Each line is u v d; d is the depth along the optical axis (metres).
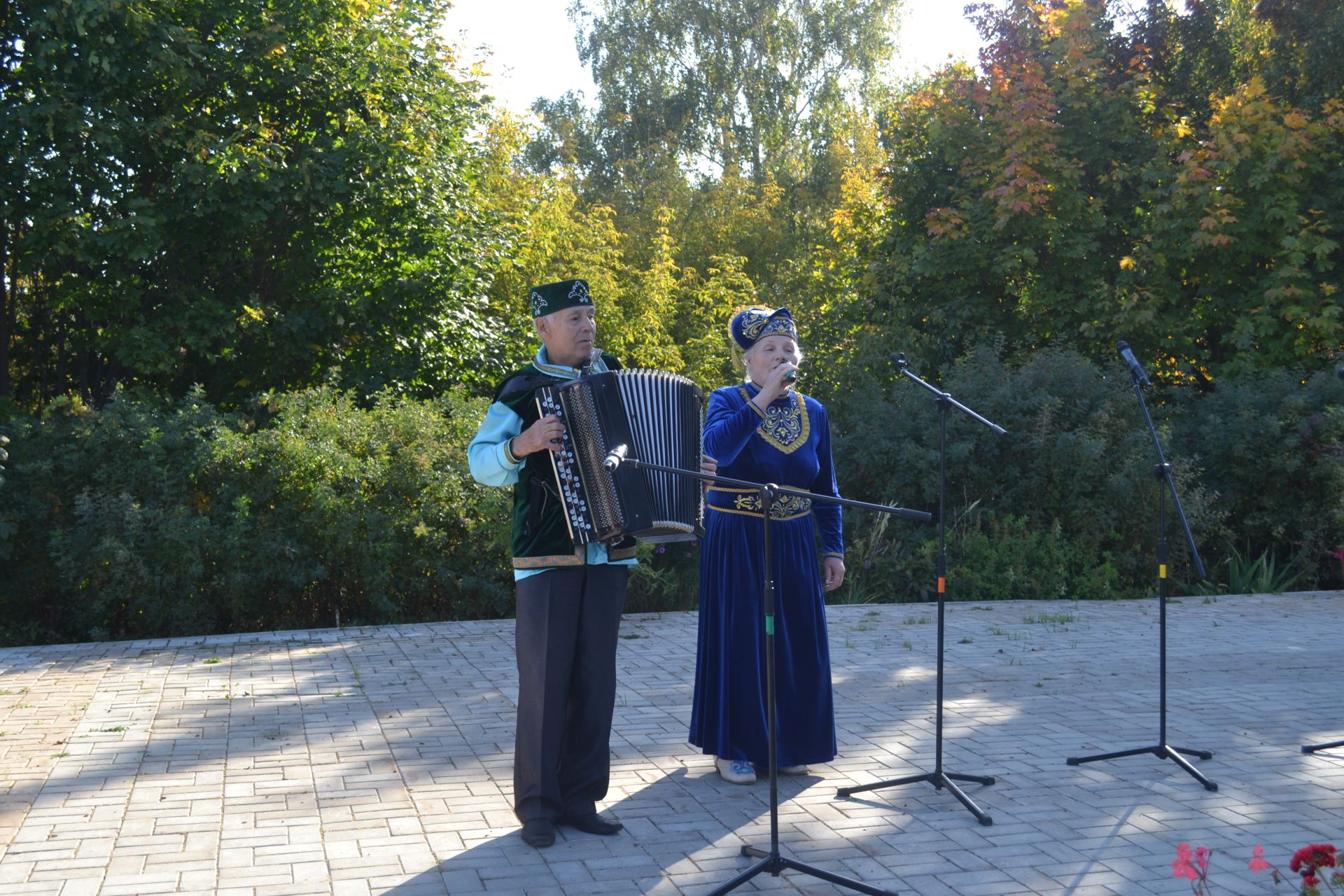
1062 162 13.16
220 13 11.56
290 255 12.47
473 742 5.73
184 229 11.57
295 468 9.51
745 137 31.27
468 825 4.51
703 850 4.25
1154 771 5.25
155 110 11.49
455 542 9.93
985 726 6.08
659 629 9.09
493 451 4.28
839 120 30.83
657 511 4.21
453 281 12.55
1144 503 11.27
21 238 11.25
